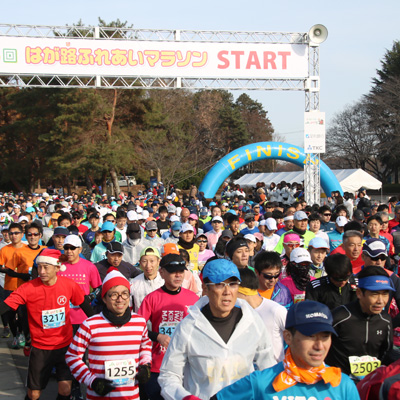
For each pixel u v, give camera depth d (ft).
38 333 17.04
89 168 119.65
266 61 61.21
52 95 121.19
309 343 8.53
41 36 57.77
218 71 60.64
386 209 40.65
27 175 159.63
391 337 13.75
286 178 116.78
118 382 13.53
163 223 41.27
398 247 30.48
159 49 59.67
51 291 17.11
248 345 11.19
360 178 96.32
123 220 35.27
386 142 168.86
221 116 221.46
